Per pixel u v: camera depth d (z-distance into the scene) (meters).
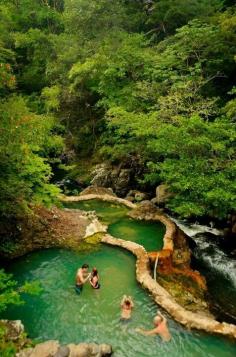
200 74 21.55
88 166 26.97
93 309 10.84
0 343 8.44
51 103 28.12
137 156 22.88
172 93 19.44
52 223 15.71
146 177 18.55
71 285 12.03
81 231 15.73
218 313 11.75
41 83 33.25
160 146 15.91
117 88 23.77
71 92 29.03
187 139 14.85
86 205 19.22
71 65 30.08
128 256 13.95
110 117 22.89
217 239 17.06
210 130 14.91
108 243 14.77
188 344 9.48
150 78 22.91
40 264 13.24
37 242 14.42
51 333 9.81
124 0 33.84
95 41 29.52
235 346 9.43
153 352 9.19
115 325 10.16
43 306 10.95
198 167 14.95
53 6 45.03
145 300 11.28
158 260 13.48
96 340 9.58
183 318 10.24
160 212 17.98
